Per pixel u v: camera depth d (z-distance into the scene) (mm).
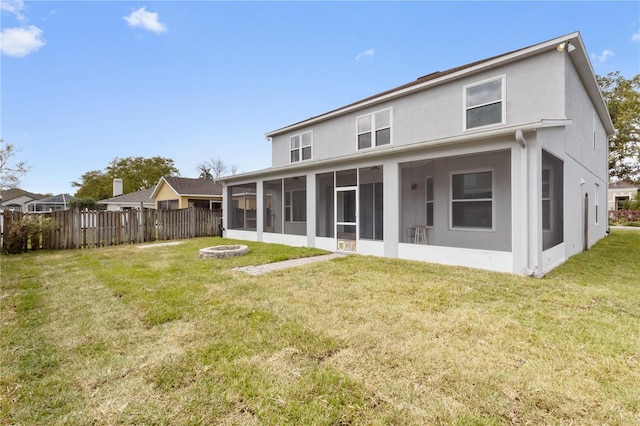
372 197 10523
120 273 6402
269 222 15039
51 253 9516
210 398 2305
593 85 9562
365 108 11922
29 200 43688
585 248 9445
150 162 43562
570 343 3107
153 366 2744
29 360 2865
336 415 2119
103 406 2225
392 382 2479
